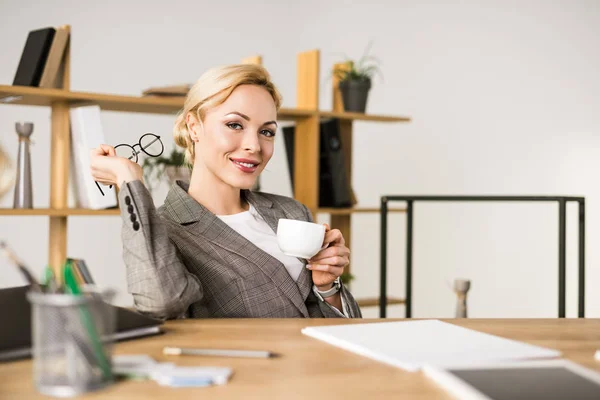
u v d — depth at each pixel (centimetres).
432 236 455
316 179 302
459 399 69
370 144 479
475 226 439
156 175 294
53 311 68
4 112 374
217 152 145
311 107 304
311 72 305
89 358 69
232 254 141
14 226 384
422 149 455
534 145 418
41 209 245
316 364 82
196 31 450
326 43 494
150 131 418
